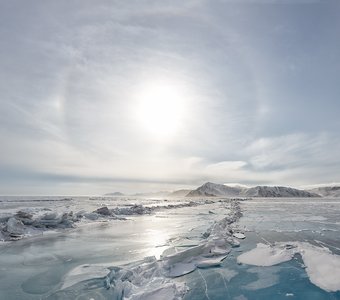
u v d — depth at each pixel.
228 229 22.73
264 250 16.44
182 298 10.10
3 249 17.52
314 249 16.31
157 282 10.96
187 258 14.10
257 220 31.70
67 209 47.09
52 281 11.77
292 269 13.10
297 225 27.00
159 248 17.62
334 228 24.86
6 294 10.45
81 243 19.33
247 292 10.63
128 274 11.34
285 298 10.02
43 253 16.45
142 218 36.69
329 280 11.45
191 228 26.52
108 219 34.56
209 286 11.17
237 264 14.00
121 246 18.30
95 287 11.05
